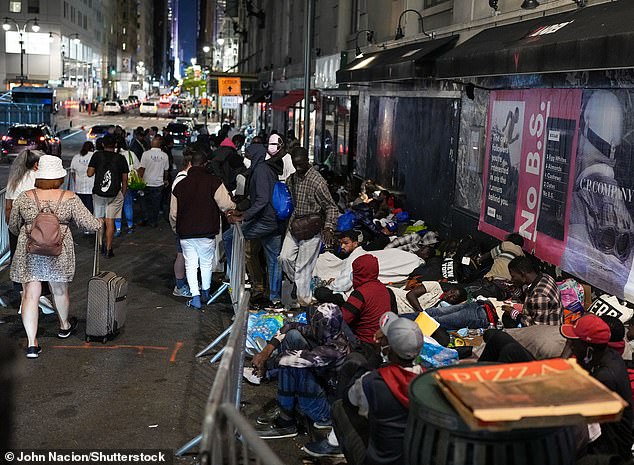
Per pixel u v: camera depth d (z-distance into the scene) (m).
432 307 8.73
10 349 2.70
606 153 8.26
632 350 6.50
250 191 9.64
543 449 3.53
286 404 6.19
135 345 8.37
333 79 23.09
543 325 6.08
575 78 9.01
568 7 9.32
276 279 9.74
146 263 12.80
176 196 9.73
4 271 11.64
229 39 94.56
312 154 27.47
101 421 6.31
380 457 4.42
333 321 6.21
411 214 15.63
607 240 8.23
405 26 17.48
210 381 7.37
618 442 4.98
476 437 3.49
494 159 11.48
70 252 8.10
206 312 9.83
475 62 10.05
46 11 90.94
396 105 16.89
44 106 45.50
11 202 9.62
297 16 34.28
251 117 55.69
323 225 9.37
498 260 9.80
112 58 160.62
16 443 5.78
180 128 47.44
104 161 12.83
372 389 4.42
